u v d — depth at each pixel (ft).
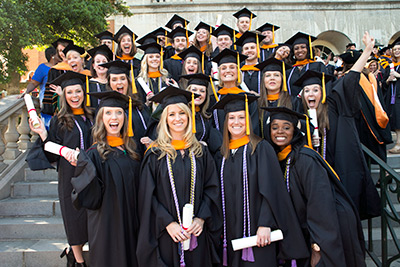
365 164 10.61
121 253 8.02
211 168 8.85
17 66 26.68
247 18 19.08
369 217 10.62
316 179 8.28
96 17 27.22
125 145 8.94
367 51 10.56
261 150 8.68
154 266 8.00
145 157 8.71
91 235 8.20
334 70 17.97
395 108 17.11
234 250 8.18
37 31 24.58
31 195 13.84
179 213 8.25
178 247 8.09
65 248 10.48
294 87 14.64
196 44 18.60
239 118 8.89
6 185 13.60
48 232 11.95
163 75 13.98
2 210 12.82
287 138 9.10
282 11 39.04
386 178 9.96
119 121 8.68
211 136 10.44
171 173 8.43
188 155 8.73
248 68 14.75
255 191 8.44
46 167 9.57
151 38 17.07
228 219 8.66
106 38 17.97
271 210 8.11
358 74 10.53
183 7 38.34
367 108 13.21
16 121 15.49
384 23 39.78
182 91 8.87
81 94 10.28
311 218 8.11
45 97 14.49
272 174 8.45
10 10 23.04
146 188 8.31
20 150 15.43
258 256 8.04
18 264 10.73
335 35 40.98
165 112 8.84
